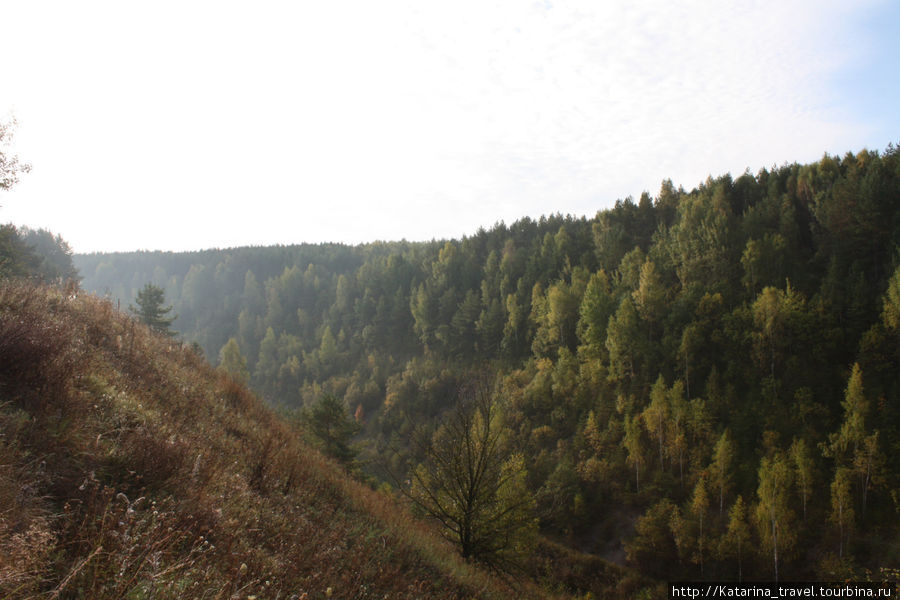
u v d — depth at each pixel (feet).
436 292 343.46
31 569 7.40
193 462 15.23
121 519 9.82
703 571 131.54
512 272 320.70
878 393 154.71
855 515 132.46
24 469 10.11
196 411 22.79
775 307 179.01
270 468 20.84
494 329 284.00
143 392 19.98
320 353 338.54
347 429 76.33
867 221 206.08
